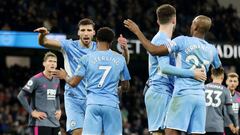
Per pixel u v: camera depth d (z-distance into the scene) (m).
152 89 15.21
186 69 13.93
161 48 13.84
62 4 46.03
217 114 20.14
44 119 18.95
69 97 17.31
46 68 19.19
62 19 44.59
